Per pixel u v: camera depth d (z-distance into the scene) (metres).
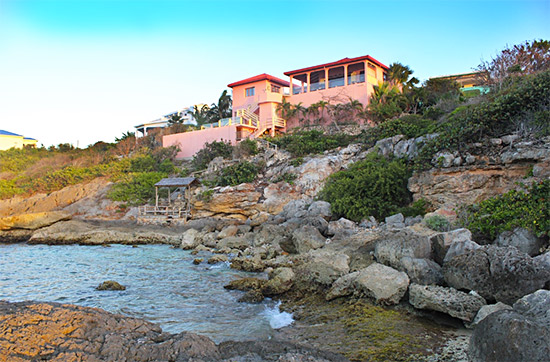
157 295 15.29
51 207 44.06
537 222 14.92
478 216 17.67
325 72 47.06
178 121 66.25
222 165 40.62
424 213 23.03
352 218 25.39
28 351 7.02
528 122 20.77
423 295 11.62
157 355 7.45
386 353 9.20
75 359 7.02
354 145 34.34
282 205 32.41
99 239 30.36
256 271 19.02
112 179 45.22
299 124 46.38
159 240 30.03
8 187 51.00
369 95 43.56
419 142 26.19
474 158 21.45
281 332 11.08
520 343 7.05
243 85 52.69
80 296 15.25
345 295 13.55
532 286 11.12
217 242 27.11
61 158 59.25
